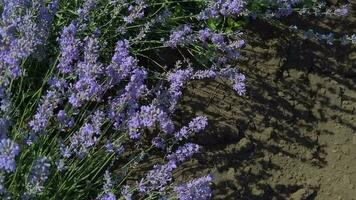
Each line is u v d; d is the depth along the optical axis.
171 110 0.89
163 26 1.10
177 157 0.90
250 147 1.08
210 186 1.02
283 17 1.23
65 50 0.80
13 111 0.91
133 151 1.01
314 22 1.25
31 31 0.79
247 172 1.05
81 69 0.81
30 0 0.83
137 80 0.83
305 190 1.06
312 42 1.22
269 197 1.04
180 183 1.01
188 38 1.02
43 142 0.85
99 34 1.00
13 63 0.75
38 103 0.91
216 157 1.06
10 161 0.68
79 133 0.80
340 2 1.29
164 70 1.06
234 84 1.05
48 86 0.99
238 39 1.17
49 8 0.86
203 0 1.06
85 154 0.81
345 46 1.23
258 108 1.12
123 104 0.84
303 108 1.14
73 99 0.79
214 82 1.13
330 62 1.21
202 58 1.12
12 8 0.81
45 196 0.87
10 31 0.78
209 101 1.11
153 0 1.10
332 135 1.13
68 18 1.00
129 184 0.99
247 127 1.10
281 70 1.17
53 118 0.93
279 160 1.08
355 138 1.13
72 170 0.87
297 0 1.10
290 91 1.16
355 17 1.28
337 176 1.08
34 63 1.00
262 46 1.19
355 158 1.11
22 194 0.81
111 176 0.93
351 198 1.06
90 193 0.95
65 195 0.89
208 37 1.05
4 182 0.82
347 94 1.18
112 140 0.96
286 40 1.21
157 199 0.96
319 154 1.10
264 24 1.21
